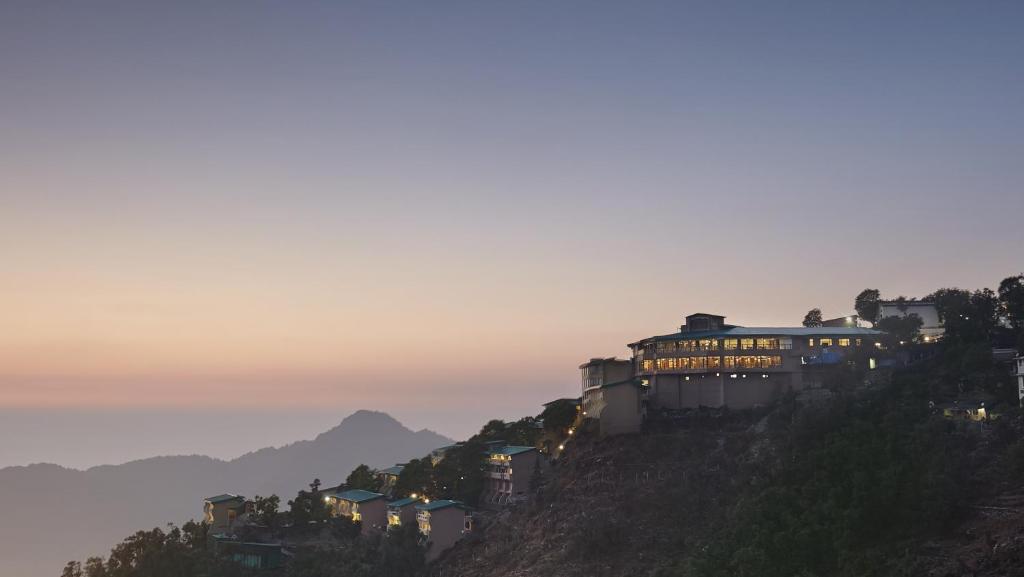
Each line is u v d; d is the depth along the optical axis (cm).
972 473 14450
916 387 17875
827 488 15100
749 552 14262
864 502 14262
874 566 13050
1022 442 14262
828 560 13950
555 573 16825
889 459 15150
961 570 12138
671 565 15675
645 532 17138
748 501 15875
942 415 16312
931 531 13575
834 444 16138
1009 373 17350
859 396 18050
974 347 18350
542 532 18775
